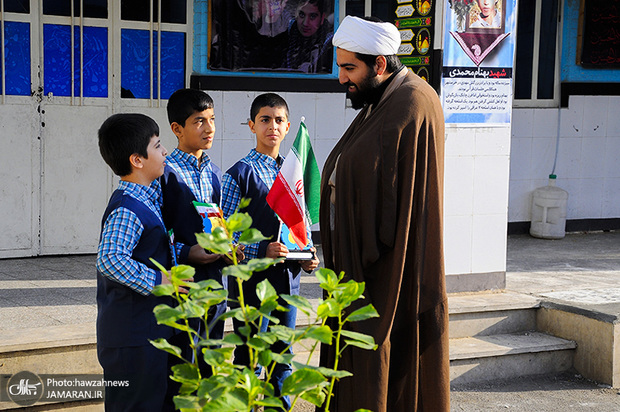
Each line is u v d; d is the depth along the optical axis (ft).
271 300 6.71
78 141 21.45
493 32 18.60
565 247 26.32
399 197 10.82
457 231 18.74
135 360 10.00
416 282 10.94
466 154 18.60
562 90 28.25
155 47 22.07
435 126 11.00
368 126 11.03
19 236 21.04
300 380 6.44
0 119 20.48
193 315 6.43
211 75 22.54
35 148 20.97
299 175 12.26
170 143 22.56
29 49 20.70
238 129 23.00
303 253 12.55
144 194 10.37
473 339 17.74
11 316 15.28
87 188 21.67
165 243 10.43
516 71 27.73
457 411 15.35
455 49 18.21
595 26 28.22
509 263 23.34
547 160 28.40
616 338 16.92
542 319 18.45
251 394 6.31
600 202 29.12
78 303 16.51
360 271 10.92
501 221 19.21
